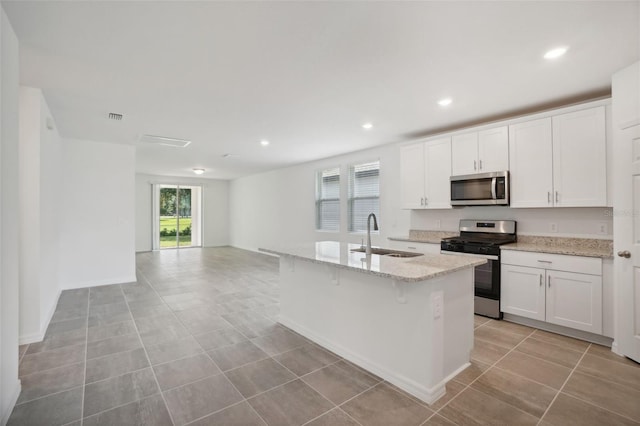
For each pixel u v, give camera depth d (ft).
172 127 14.16
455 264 7.48
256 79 9.25
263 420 6.14
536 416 6.21
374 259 8.23
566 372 7.88
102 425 6.00
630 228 8.44
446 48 7.55
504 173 11.79
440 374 6.89
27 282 9.80
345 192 20.66
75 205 16.31
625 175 8.53
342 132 15.08
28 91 9.73
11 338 6.53
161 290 16.14
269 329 10.87
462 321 7.98
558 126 10.64
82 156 16.44
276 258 27.07
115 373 7.91
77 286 16.42
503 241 12.12
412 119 13.03
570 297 9.88
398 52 7.73
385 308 7.63
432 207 14.30
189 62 8.22
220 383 7.45
